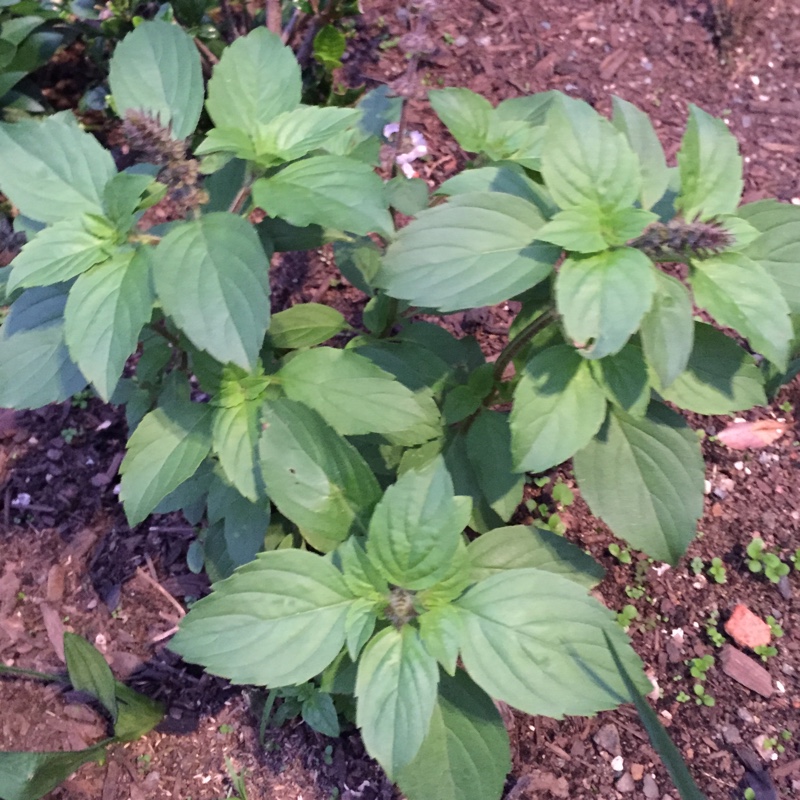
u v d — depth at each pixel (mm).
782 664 434
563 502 469
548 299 323
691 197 284
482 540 356
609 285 261
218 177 339
